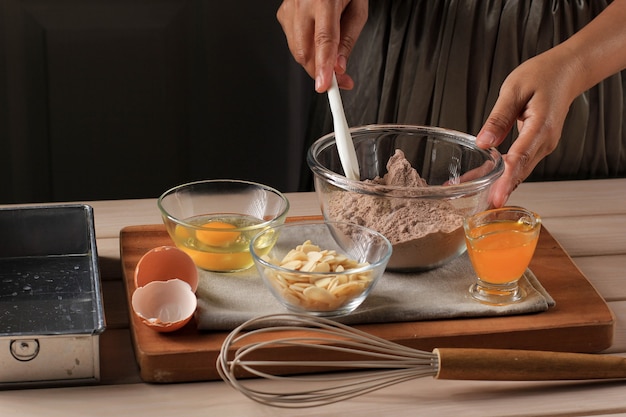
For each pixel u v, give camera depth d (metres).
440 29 1.93
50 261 1.28
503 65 1.93
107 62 2.25
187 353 1.07
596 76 1.55
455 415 1.02
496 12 1.91
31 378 1.05
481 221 1.22
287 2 1.63
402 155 1.37
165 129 2.35
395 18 1.95
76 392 1.05
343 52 1.53
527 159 1.41
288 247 1.31
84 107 2.28
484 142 1.33
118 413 1.01
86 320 1.13
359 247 1.23
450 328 1.15
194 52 2.29
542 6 1.91
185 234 1.27
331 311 1.14
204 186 1.38
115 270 1.33
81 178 2.35
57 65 2.22
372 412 1.02
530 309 1.19
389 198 1.26
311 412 1.02
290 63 2.34
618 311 1.27
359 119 2.04
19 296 1.17
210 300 1.19
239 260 1.26
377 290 1.23
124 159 2.35
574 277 1.30
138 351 1.08
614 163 2.04
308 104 2.39
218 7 2.26
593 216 1.56
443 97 1.96
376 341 1.04
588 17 1.94
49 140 2.29
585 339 1.17
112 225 1.47
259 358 1.09
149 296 1.12
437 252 1.26
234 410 1.02
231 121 2.38
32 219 1.28
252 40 2.31
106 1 2.19
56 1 2.17
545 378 1.05
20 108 2.24
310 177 2.18
